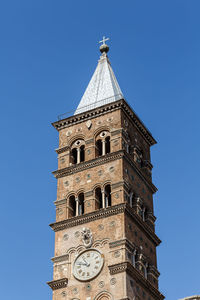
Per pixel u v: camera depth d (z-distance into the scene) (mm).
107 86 118000
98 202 101812
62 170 106875
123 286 89812
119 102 108312
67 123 112562
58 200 104375
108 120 108188
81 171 105125
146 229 102000
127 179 101812
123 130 106250
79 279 94062
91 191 101750
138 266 95625
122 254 92688
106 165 102875
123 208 96312
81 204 103312
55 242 100125
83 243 97125
